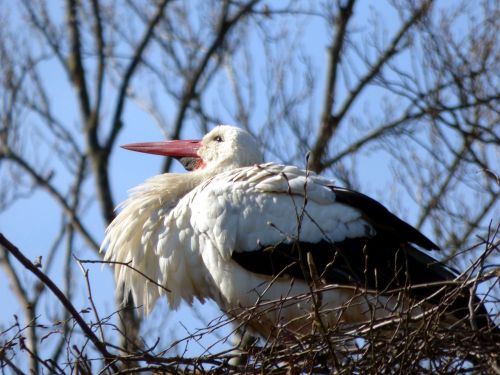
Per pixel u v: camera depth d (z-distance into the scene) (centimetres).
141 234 1273
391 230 1216
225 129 1389
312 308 1099
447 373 1030
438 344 1023
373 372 1020
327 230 1199
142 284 1286
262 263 1185
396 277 1116
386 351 1024
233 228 1192
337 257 1187
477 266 1037
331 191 1221
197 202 1217
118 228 1289
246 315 1116
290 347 1057
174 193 1289
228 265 1199
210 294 1248
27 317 1955
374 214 1216
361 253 1195
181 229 1227
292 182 1209
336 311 1160
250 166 1306
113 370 1109
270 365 1062
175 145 1434
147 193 1297
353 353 1041
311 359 1050
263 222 1195
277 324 1073
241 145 1365
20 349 1020
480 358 1033
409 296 1045
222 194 1209
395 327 1048
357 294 1080
